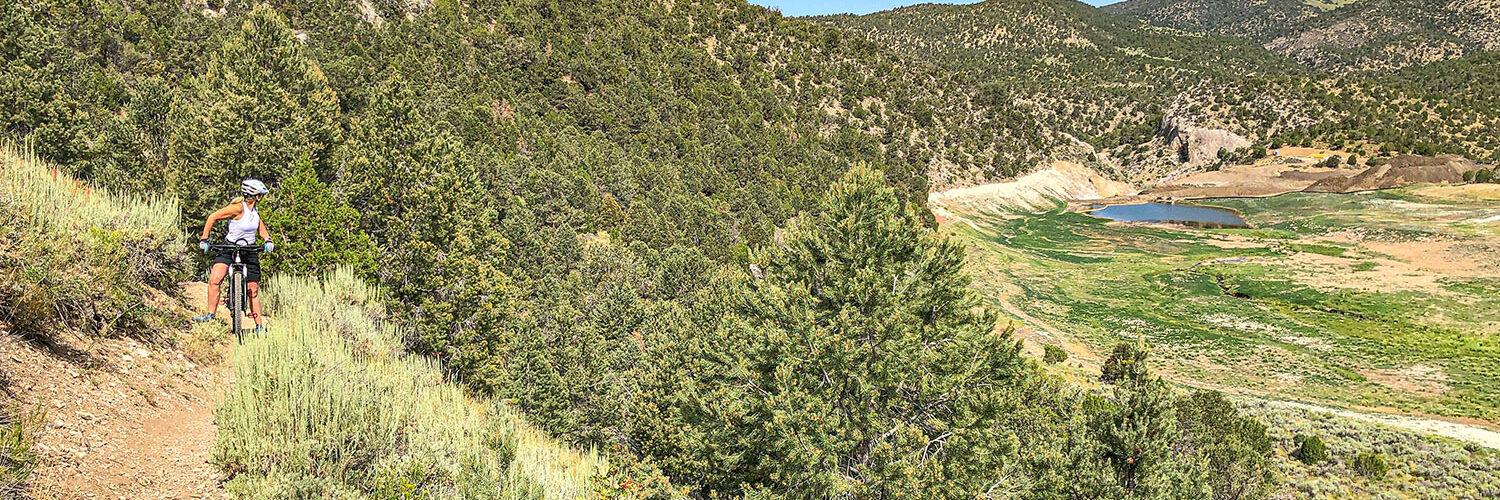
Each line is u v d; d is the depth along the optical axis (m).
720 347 16.14
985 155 138.38
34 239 7.50
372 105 36.53
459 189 33.22
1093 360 50.41
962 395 13.71
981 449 13.05
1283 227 100.69
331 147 29.78
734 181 87.69
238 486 6.16
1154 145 194.62
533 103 90.75
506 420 11.09
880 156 119.69
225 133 22.94
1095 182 155.38
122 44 57.62
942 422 13.52
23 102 28.45
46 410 5.55
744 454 13.52
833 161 110.50
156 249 9.99
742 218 73.19
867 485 11.28
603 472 10.05
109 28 58.09
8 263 7.06
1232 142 173.12
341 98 56.78
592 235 61.66
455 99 72.81
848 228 15.57
